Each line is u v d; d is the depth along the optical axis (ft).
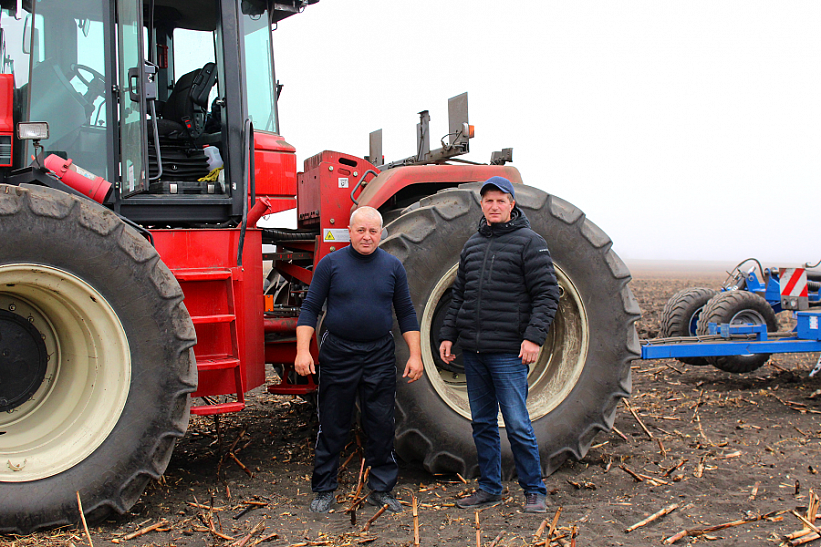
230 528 10.55
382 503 11.44
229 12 13.48
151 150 13.85
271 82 14.65
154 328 11.03
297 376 17.42
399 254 12.85
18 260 10.23
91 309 10.80
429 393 12.86
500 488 11.75
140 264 11.01
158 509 11.45
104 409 10.87
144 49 11.80
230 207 13.43
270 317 15.60
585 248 13.93
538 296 11.12
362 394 11.43
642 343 18.84
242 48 13.65
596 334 14.01
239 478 13.19
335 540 9.97
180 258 12.74
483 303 11.39
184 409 11.26
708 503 11.48
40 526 10.22
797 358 26.23
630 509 11.25
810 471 13.03
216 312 12.75
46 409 11.33
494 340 11.27
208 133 14.51
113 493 10.67
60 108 12.53
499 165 15.80
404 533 10.30
